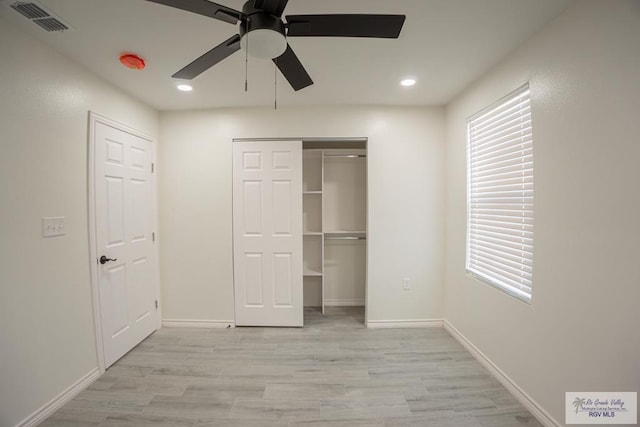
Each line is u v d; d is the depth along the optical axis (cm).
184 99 256
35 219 162
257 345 252
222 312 288
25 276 156
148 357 231
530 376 170
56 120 175
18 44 153
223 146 282
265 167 283
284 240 286
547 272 157
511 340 188
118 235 227
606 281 125
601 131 126
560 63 147
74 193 187
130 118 242
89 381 196
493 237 211
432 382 199
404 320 288
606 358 126
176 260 286
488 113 215
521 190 181
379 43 172
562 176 147
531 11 145
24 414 155
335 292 359
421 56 189
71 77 185
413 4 139
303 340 262
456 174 260
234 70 204
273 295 289
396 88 240
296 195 284
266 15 115
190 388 193
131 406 176
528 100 175
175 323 288
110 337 217
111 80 216
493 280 209
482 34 165
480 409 173
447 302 281
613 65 121
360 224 355
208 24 152
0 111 145
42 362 165
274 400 181
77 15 143
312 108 280
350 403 179
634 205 114
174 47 174
